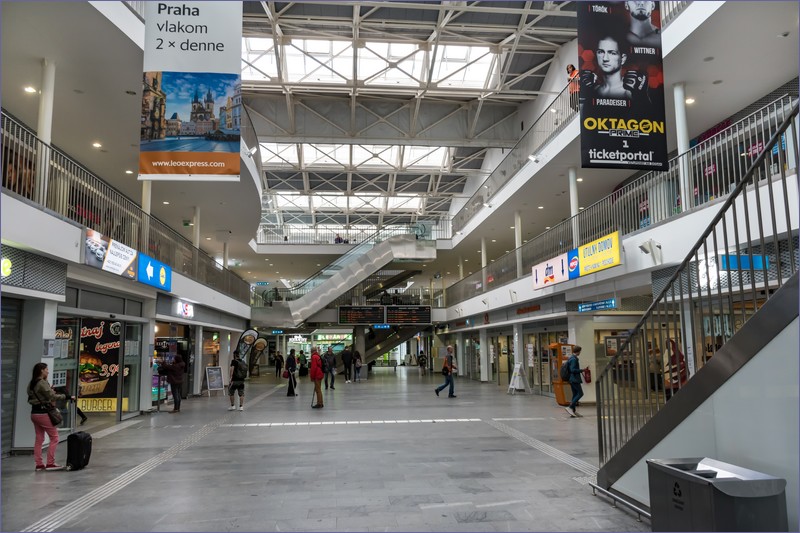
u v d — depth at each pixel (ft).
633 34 29.71
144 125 27.71
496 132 82.12
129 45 30.17
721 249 27.07
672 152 50.06
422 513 17.69
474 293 84.07
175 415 44.42
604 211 43.70
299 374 106.63
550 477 22.35
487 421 39.40
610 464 19.25
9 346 27.58
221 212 66.59
